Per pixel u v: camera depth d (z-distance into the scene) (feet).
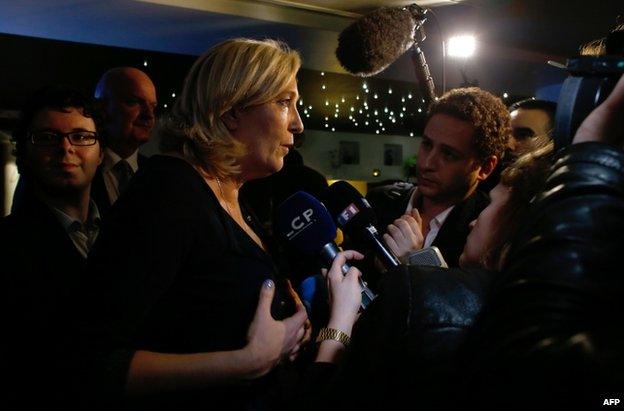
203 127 3.69
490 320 1.69
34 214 4.83
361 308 3.81
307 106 22.36
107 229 3.34
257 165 3.92
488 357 1.61
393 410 1.99
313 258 4.32
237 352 3.37
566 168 1.84
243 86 3.69
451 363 1.94
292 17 11.62
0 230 4.64
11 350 4.29
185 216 3.36
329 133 39.37
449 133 5.13
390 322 2.12
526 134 6.42
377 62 6.17
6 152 15.14
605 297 1.56
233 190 4.01
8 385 4.22
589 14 11.10
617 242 1.63
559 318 1.54
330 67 15.75
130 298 3.15
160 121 3.95
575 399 1.41
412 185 6.37
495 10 11.06
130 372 3.18
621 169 1.77
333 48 13.61
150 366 3.23
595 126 1.98
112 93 7.96
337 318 3.53
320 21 11.91
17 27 12.08
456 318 2.05
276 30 12.19
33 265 4.54
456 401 1.71
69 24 11.86
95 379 3.10
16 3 10.53
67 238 4.84
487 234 3.29
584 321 1.53
